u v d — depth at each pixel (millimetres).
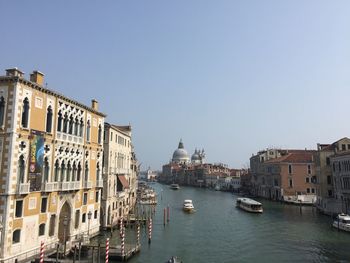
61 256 27391
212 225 50719
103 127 40281
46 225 28250
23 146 25672
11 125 24641
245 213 64188
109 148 41938
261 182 98625
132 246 32625
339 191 55219
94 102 38312
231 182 143000
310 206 71688
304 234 42406
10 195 24141
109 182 41938
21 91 25484
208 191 142875
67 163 31766
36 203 26984
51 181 29031
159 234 43156
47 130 28828
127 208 53531
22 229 25281
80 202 34156
